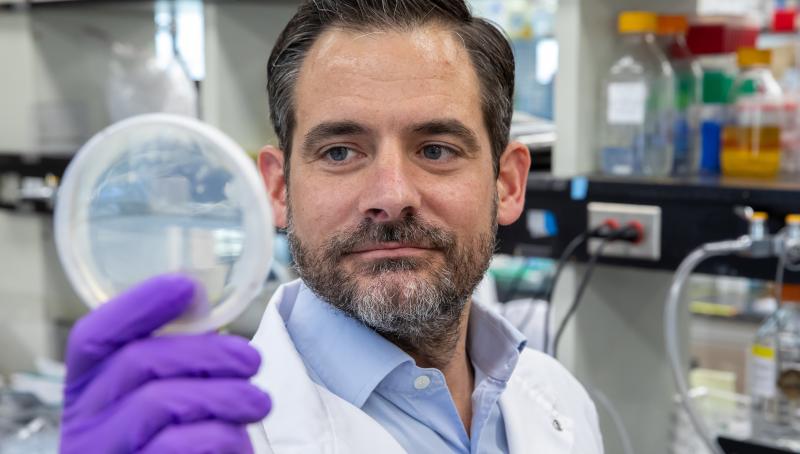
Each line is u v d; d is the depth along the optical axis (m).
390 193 0.94
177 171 0.71
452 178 0.99
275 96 1.06
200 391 0.62
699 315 2.71
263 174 1.14
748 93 1.75
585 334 1.69
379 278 0.96
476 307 1.19
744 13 2.00
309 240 1.00
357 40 0.98
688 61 1.78
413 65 0.97
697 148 1.81
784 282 1.46
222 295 0.69
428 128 0.97
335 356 1.05
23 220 2.49
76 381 0.65
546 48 2.18
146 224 0.70
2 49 2.39
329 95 0.97
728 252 1.45
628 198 1.57
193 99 2.16
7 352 2.49
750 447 1.56
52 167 2.27
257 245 0.69
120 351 0.63
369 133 0.97
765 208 1.46
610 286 1.74
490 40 1.06
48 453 1.78
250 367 0.65
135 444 0.61
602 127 1.70
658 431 1.89
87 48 2.38
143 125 0.71
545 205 1.66
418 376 1.06
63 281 2.47
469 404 1.17
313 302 1.08
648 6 1.79
